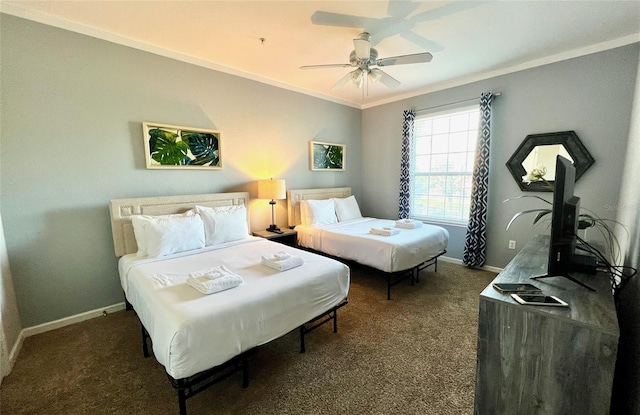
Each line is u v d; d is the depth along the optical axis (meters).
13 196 2.20
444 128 4.18
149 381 1.76
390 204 4.93
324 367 1.88
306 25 2.38
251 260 2.34
